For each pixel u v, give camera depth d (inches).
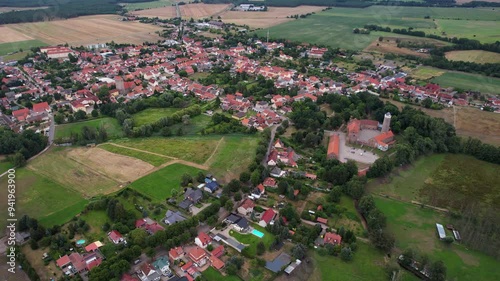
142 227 7037.4
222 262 6250.0
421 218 7578.7
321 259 6441.9
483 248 6722.4
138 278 5979.3
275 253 6540.4
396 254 6609.3
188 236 6688.0
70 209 7559.1
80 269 6067.9
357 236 7017.7
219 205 7519.7
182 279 5876.0
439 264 6003.9
